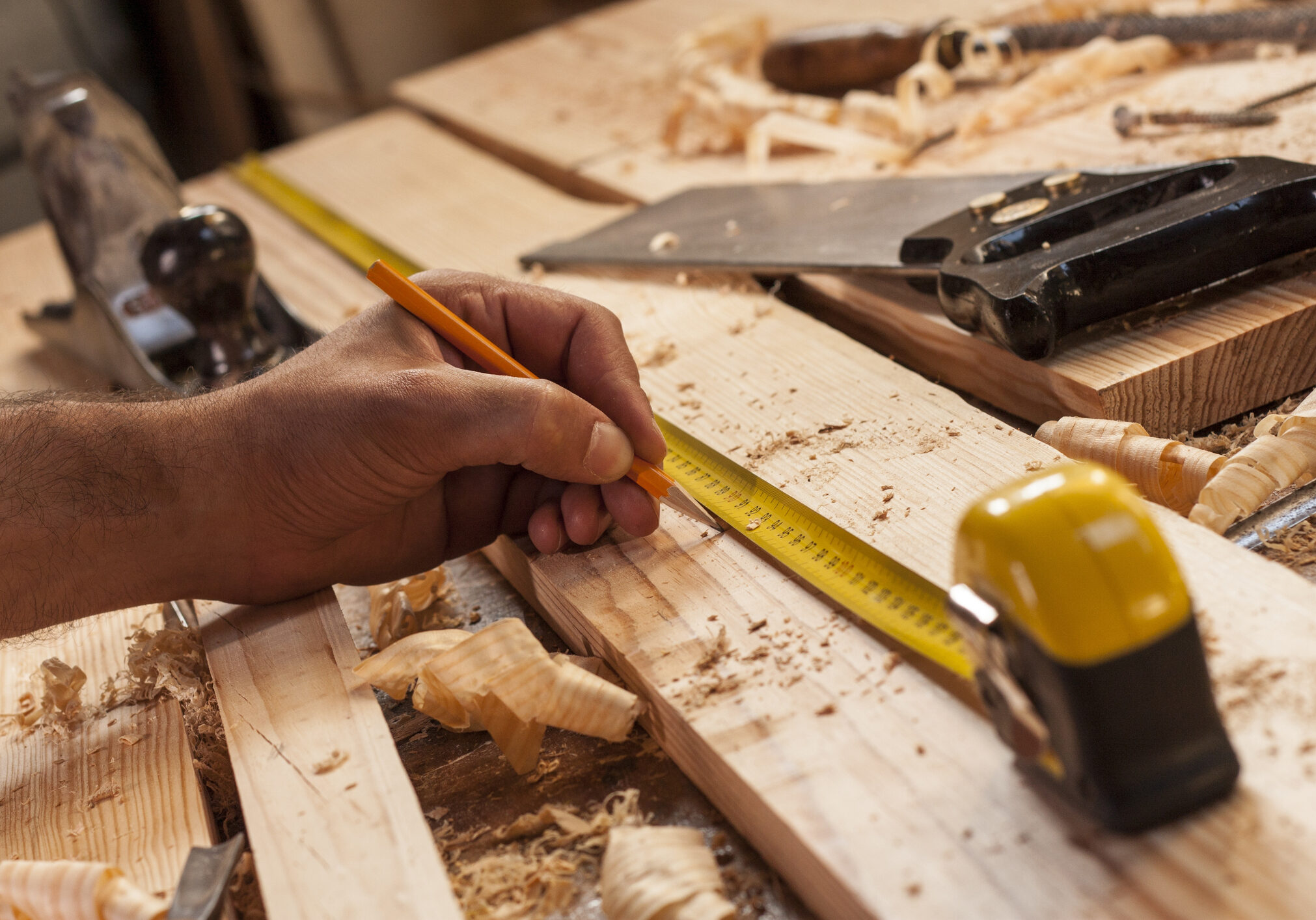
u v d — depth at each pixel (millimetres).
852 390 1030
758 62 2031
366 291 1590
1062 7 1823
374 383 824
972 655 590
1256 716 614
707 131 1901
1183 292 966
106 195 1506
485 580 1035
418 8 3402
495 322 952
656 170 1779
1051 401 987
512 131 2102
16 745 852
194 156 3908
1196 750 551
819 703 699
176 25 3586
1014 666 563
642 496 885
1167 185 1025
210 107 3707
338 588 1064
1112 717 533
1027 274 947
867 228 1212
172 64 3715
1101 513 528
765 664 743
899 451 921
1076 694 530
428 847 669
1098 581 516
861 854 592
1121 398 922
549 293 952
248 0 3451
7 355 1725
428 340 904
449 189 1910
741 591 822
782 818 622
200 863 666
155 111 3801
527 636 797
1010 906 550
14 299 1928
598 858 706
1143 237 934
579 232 1603
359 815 699
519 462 833
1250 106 1364
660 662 767
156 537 835
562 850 716
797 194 1428
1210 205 947
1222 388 950
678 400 1092
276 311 1502
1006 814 597
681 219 1479
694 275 1346
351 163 2164
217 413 850
